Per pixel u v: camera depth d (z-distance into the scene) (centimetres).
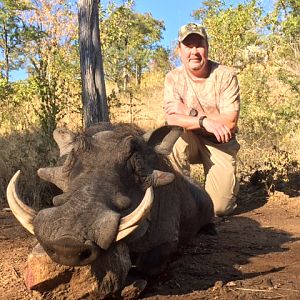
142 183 138
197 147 254
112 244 122
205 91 242
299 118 387
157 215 155
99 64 294
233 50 492
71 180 131
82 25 291
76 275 127
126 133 143
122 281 132
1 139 327
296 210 266
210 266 175
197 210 196
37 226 113
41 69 308
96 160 133
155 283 156
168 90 248
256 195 293
